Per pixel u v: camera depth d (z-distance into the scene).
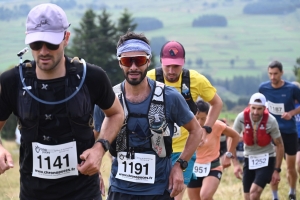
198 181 12.59
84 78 6.24
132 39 7.95
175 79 10.31
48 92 6.17
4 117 6.42
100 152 6.36
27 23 5.94
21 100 6.21
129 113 7.95
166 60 10.14
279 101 15.84
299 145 16.53
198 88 10.45
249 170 13.71
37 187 6.52
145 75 7.98
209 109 11.87
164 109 7.93
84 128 6.36
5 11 138.38
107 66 79.25
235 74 171.38
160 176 8.11
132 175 8.09
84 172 6.20
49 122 6.25
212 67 183.25
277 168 13.15
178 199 10.52
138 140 7.99
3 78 6.21
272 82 15.92
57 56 5.96
